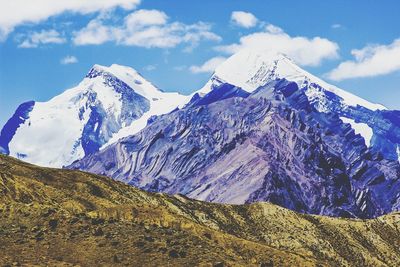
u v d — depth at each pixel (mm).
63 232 154500
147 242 151000
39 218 160750
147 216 174000
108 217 170625
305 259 175625
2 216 161125
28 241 149250
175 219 173500
